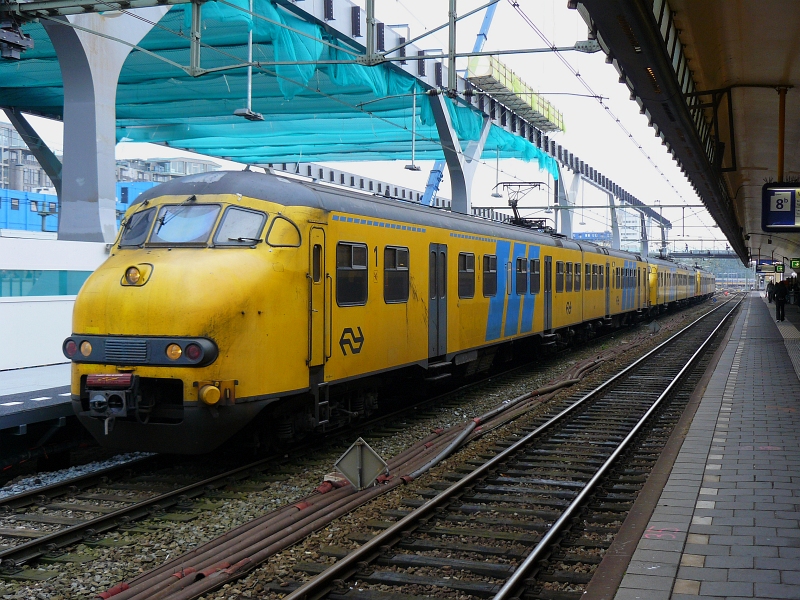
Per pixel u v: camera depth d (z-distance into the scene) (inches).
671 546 240.8
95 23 670.5
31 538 282.4
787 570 220.4
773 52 434.9
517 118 1364.4
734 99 560.1
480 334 615.8
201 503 324.8
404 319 484.7
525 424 499.8
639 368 804.6
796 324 1439.5
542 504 318.3
